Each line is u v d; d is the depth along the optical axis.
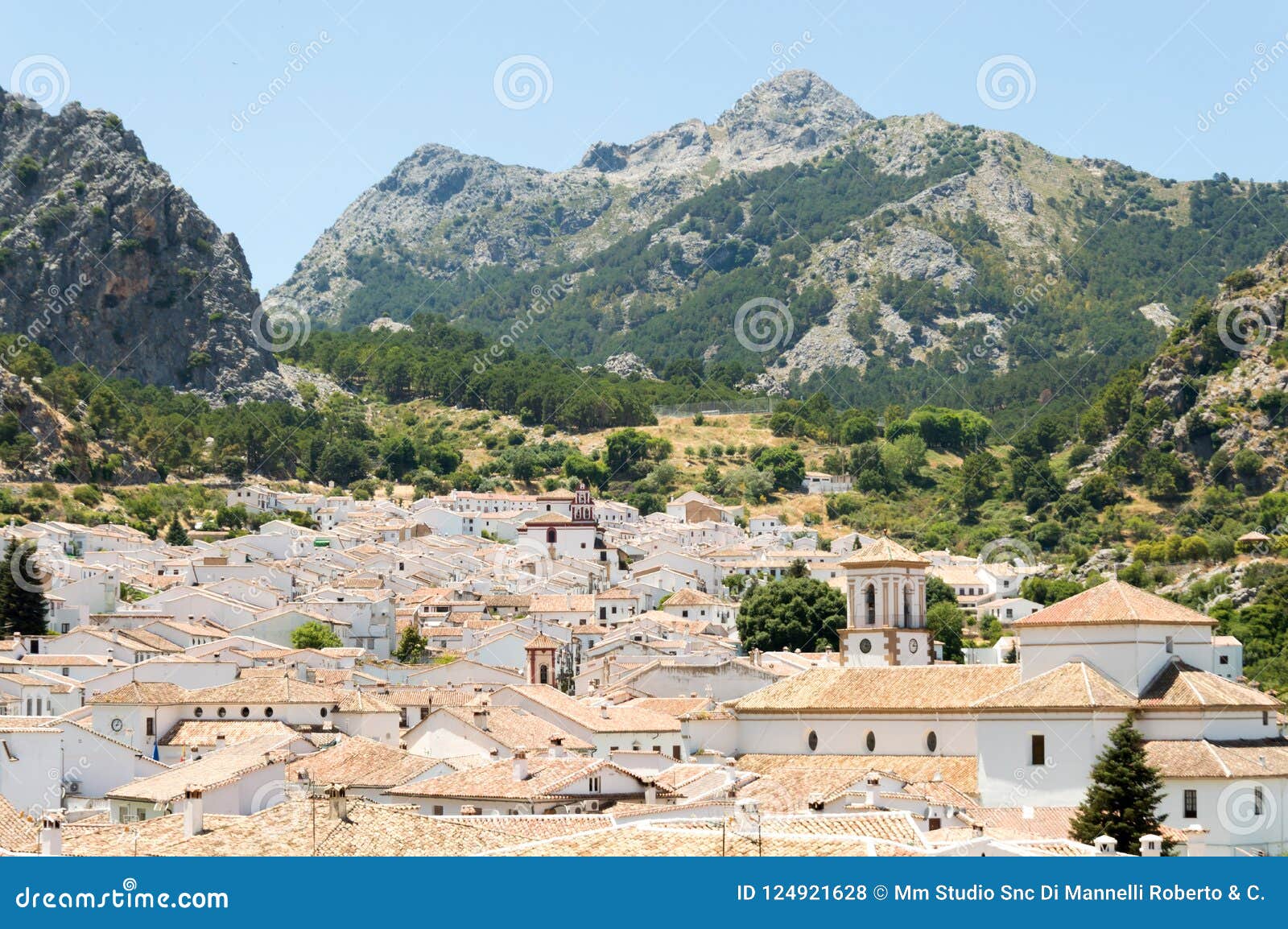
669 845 82.56
